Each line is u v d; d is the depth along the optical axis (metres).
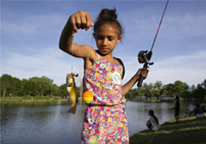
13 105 38.31
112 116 1.55
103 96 1.55
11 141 10.38
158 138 7.38
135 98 112.38
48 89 86.69
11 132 12.65
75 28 1.02
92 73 1.57
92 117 1.53
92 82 1.57
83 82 1.63
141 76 2.05
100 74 1.58
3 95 74.94
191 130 7.85
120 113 1.61
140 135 9.20
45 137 11.38
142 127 14.61
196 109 13.38
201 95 72.94
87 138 1.50
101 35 1.52
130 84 2.02
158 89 115.69
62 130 13.49
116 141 1.55
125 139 1.59
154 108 37.47
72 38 1.18
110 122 1.53
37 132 12.77
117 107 1.60
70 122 17.00
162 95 110.94
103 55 1.68
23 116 20.67
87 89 1.57
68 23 1.07
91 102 1.54
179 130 8.50
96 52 1.66
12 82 78.19
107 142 1.55
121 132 1.58
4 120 17.67
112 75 1.62
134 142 7.44
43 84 86.50
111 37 1.53
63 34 1.15
